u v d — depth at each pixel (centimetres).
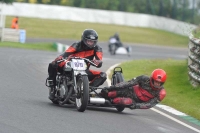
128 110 2489
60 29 11212
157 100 2262
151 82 2219
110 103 2266
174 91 3231
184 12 13688
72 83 2273
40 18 11938
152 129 1981
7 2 7825
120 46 7800
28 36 10006
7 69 3738
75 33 11088
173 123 2206
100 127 1897
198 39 3381
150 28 13188
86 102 2161
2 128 1716
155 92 2252
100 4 13575
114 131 1850
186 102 2822
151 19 13288
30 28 10875
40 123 1864
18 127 1756
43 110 2172
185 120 2338
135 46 10338
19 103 2306
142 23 13175
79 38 10706
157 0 14050
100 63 2312
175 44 11750
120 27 12569
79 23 12181
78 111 2234
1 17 7769
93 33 2328
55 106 2345
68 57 2359
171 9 13862
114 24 12825
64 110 2233
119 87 2234
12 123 1816
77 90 2222
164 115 2414
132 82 2238
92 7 13500
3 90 2703
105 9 13625
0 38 7631
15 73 3562
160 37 12256
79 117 2072
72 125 1881
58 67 2394
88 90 2167
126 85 2230
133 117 2245
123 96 2289
